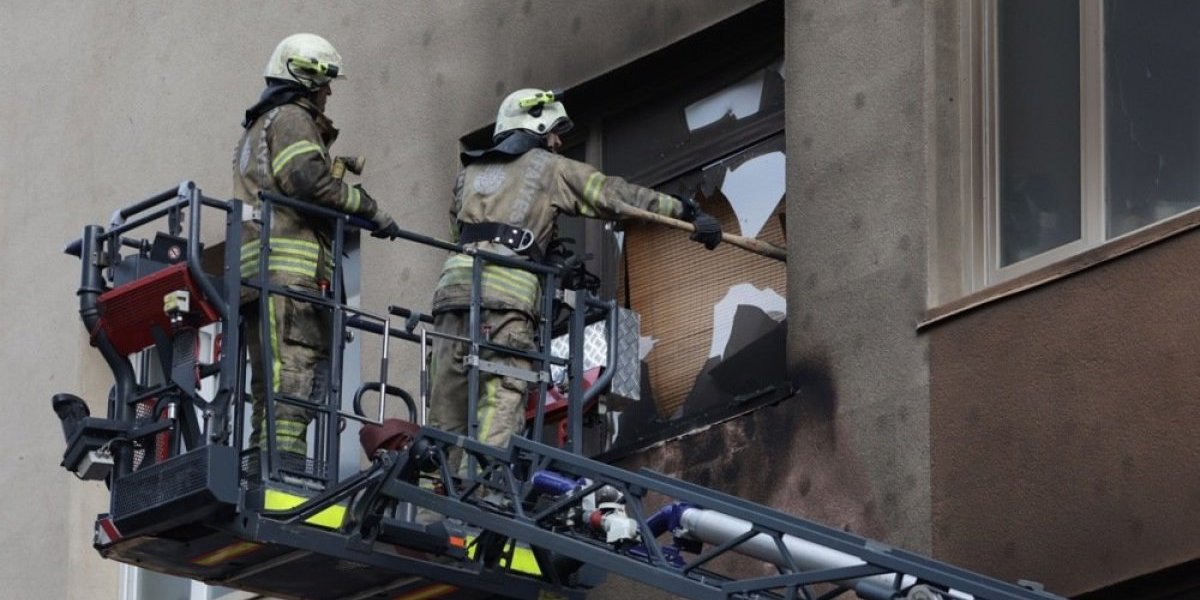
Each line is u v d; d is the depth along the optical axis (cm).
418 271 2164
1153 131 1664
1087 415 1592
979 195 1762
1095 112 1703
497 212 1764
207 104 2441
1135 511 1546
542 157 1778
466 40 2188
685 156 2039
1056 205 1720
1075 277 1625
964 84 1784
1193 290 1547
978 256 1753
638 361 1848
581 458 1576
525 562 1712
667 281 2036
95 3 2633
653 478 1546
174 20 2516
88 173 2578
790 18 1900
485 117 2147
